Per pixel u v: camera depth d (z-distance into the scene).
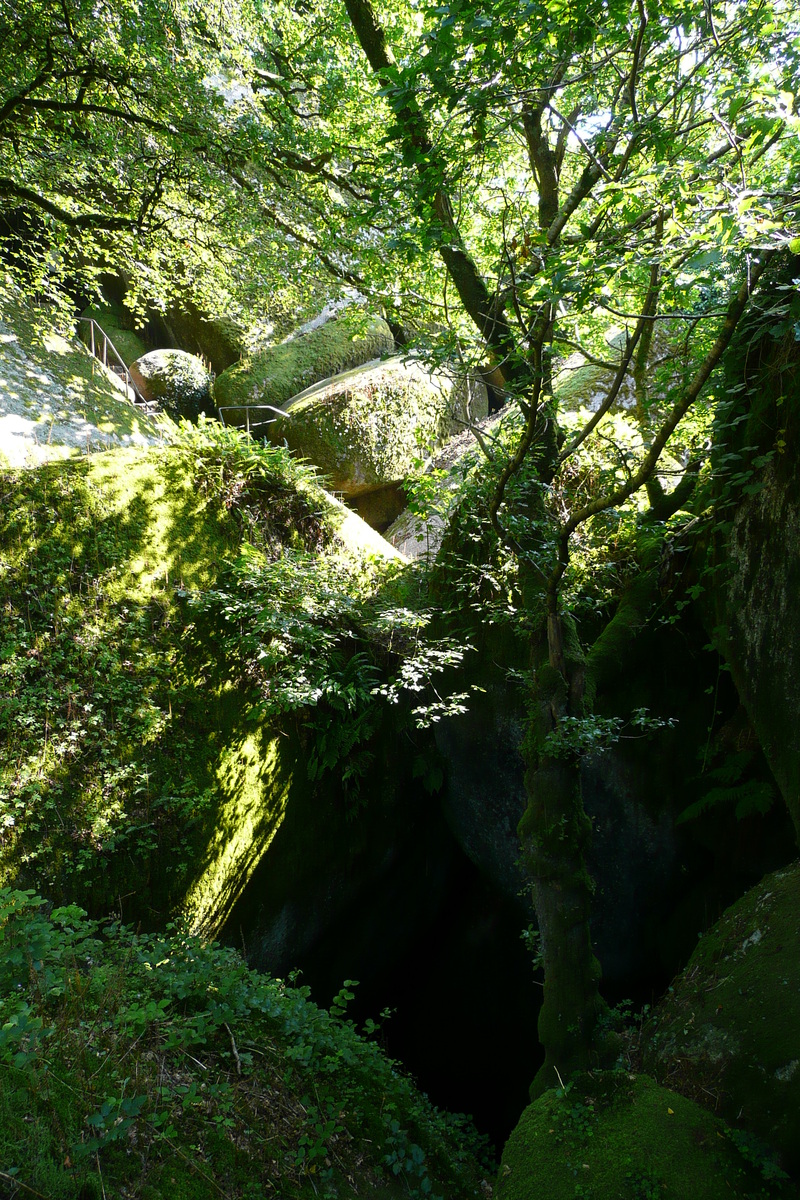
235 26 9.91
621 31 4.20
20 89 8.91
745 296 3.72
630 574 7.26
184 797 6.88
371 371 13.52
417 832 8.76
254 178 9.68
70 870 6.14
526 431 4.84
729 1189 3.98
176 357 14.29
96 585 7.09
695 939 7.27
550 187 6.70
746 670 5.70
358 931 8.45
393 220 5.32
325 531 9.08
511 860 8.24
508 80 4.26
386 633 8.37
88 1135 3.25
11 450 8.08
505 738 8.02
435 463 12.72
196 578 7.76
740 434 5.66
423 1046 9.10
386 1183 4.39
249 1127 3.97
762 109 3.54
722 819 7.02
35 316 10.52
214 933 7.03
